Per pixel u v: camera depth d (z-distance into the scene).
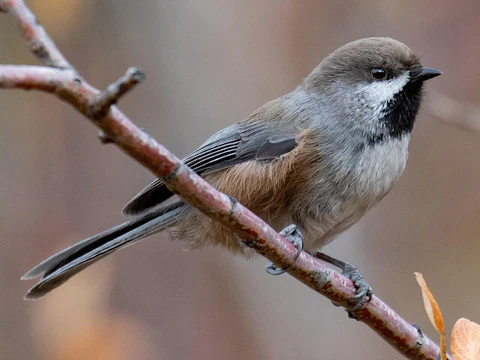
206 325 11.12
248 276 11.16
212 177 7.88
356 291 6.48
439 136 13.53
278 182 7.42
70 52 12.15
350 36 12.69
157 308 11.35
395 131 7.68
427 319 12.23
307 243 7.81
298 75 11.71
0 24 11.35
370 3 12.86
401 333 6.54
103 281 9.61
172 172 4.91
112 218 12.16
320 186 7.42
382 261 12.59
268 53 11.56
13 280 11.61
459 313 12.42
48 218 12.14
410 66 7.76
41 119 12.65
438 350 6.57
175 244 11.80
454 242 12.88
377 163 7.54
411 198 13.29
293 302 10.88
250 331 10.90
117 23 11.97
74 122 12.70
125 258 11.67
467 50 13.14
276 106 7.95
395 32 13.20
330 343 10.68
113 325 9.52
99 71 12.09
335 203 7.46
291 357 10.66
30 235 11.94
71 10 11.13
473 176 13.30
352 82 7.75
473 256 12.74
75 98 4.22
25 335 11.25
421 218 13.07
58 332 9.22
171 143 11.20
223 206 5.36
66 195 12.36
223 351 10.93
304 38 11.99
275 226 7.66
